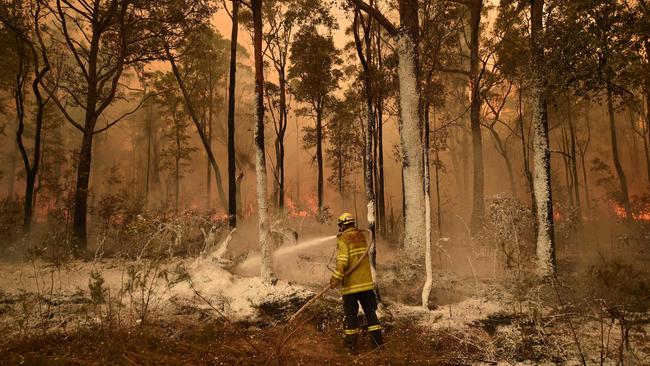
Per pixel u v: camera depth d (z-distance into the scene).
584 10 8.59
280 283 6.38
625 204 21.47
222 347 4.71
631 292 4.74
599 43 8.41
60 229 16.73
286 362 4.45
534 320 5.71
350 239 5.18
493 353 4.89
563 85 8.78
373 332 5.00
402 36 9.99
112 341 4.41
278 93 22.95
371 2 10.04
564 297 6.75
